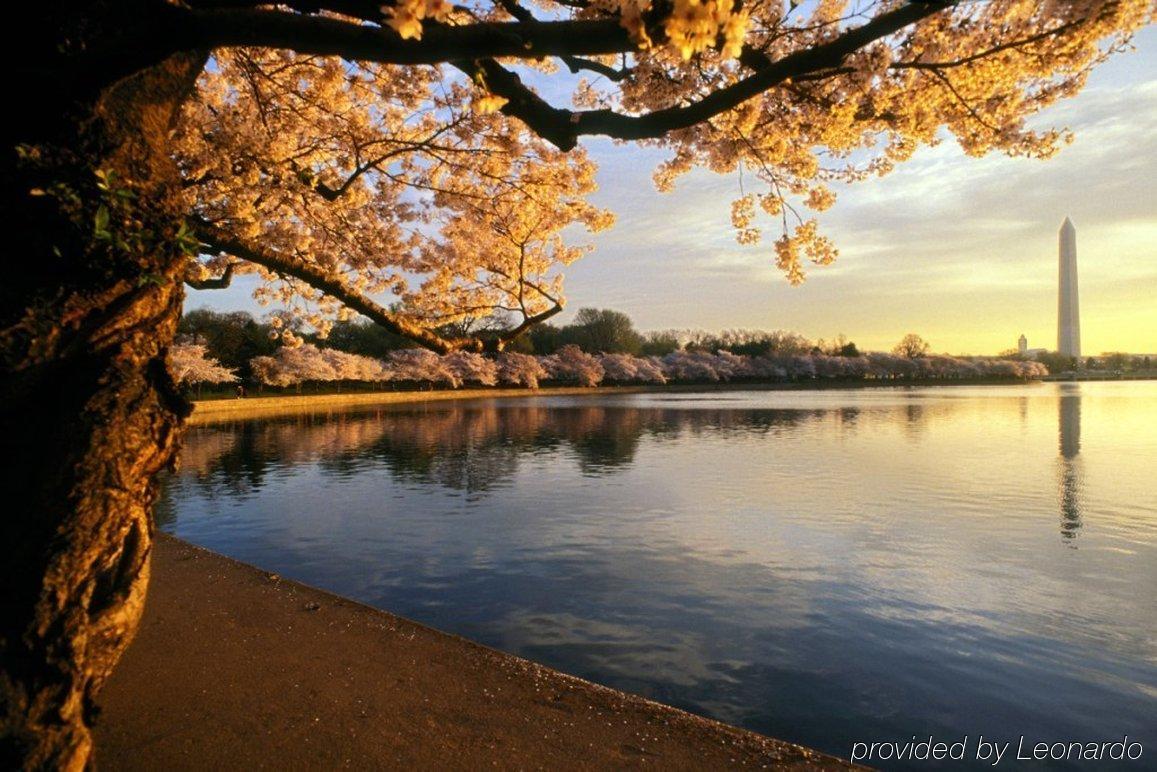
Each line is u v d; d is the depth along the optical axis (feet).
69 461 7.68
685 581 32.04
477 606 28.35
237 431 116.16
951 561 35.65
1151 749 17.43
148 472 8.65
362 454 84.53
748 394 304.50
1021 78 17.03
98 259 7.95
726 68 18.35
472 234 25.94
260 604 21.25
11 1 7.86
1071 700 20.29
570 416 157.69
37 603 7.33
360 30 7.58
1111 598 29.78
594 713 14.75
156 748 12.60
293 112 24.23
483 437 107.14
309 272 14.38
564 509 50.01
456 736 13.51
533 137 24.40
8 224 7.68
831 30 16.92
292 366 208.23
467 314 23.31
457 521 45.75
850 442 98.12
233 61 22.20
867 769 12.72
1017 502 52.47
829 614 27.66
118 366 8.25
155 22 7.63
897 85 17.28
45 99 7.88
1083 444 93.50
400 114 26.30
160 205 8.88
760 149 20.21
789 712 19.33
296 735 13.29
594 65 13.01
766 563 35.27
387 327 15.30
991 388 371.15
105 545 7.91
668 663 22.71
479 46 7.70
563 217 25.23
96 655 8.02
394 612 27.63
